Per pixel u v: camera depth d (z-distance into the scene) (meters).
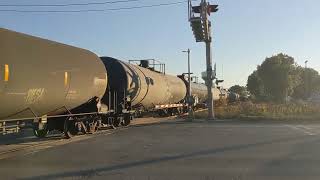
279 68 111.88
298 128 31.97
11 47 17.58
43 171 13.50
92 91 25.56
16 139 23.97
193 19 39.47
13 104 18.08
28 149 19.33
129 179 12.23
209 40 42.25
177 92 49.88
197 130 29.95
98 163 15.07
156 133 27.47
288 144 20.95
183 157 16.53
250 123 38.12
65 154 17.53
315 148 19.33
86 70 24.44
